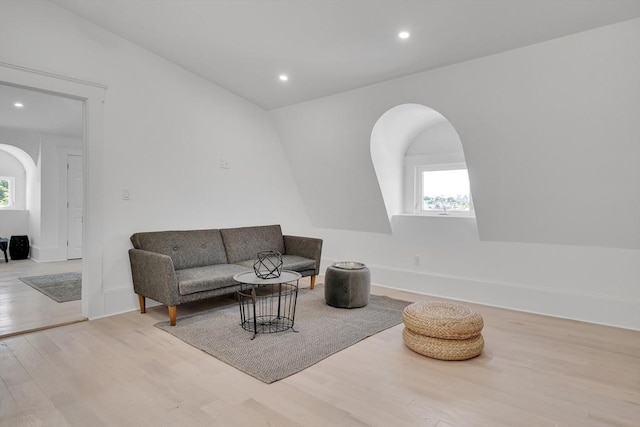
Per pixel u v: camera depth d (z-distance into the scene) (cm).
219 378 223
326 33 297
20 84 292
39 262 629
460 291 415
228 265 394
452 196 446
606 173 298
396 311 360
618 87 259
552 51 267
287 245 481
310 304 382
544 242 362
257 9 280
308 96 424
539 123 304
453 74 320
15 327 307
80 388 211
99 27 336
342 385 216
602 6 227
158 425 177
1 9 283
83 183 335
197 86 414
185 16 305
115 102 348
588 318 338
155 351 262
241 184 465
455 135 435
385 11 259
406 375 229
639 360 254
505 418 184
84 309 337
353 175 463
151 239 360
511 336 298
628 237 316
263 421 180
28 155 627
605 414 188
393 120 412
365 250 504
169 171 392
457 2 240
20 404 194
